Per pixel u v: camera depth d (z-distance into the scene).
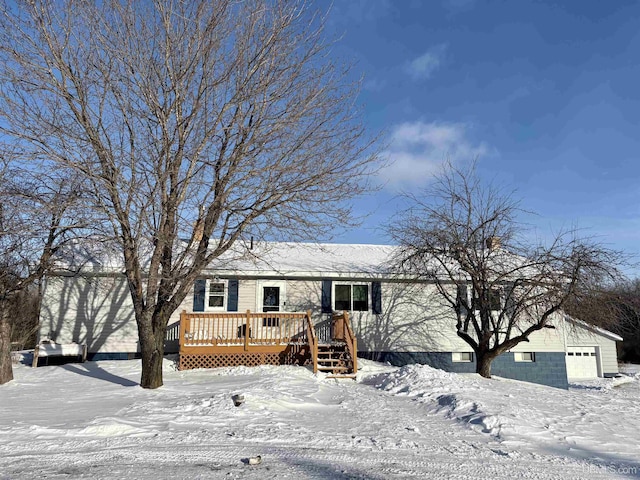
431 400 11.46
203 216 11.98
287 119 11.98
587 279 15.34
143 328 12.40
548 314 16.19
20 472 5.86
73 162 10.47
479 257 16.98
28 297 21.20
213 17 11.70
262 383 12.96
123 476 5.77
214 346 16.77
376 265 21.50
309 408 10.52
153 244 12.27
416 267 18.00
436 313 20.97
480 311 17.67
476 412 9.84
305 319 17.81
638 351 36.50
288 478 5.84
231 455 6.81
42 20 10.74
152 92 11.29
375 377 15.20
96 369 16.20
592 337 27.02
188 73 11.66
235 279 20.19
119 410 9.54
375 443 7.75
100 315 19.34
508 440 8.12
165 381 13.95
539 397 12.52
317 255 22.80
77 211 11.06
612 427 9.55
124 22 11.44
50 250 14.16
